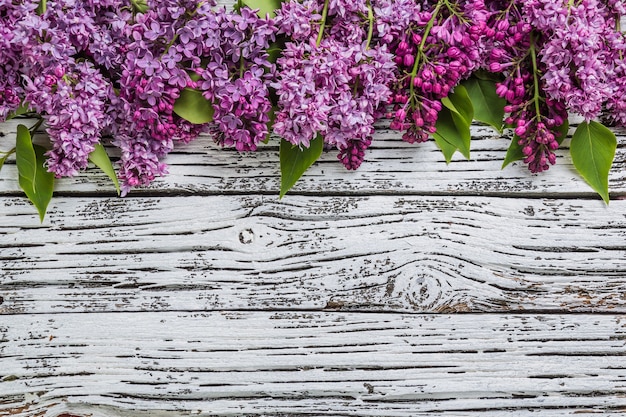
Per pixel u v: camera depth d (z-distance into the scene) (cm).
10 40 128
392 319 138
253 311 138
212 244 138
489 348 138
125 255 138
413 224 138
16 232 137
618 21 134
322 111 129
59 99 129
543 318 138
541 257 138
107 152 136
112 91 132
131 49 130
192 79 133
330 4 129
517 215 138
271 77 132
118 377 138
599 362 138
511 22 133
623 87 133
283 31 130
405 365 138
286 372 138
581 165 136
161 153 135
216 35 130
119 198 138
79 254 138
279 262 138
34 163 133
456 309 138
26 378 138
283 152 135
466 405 138
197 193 138
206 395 138
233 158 138
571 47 130
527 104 133
